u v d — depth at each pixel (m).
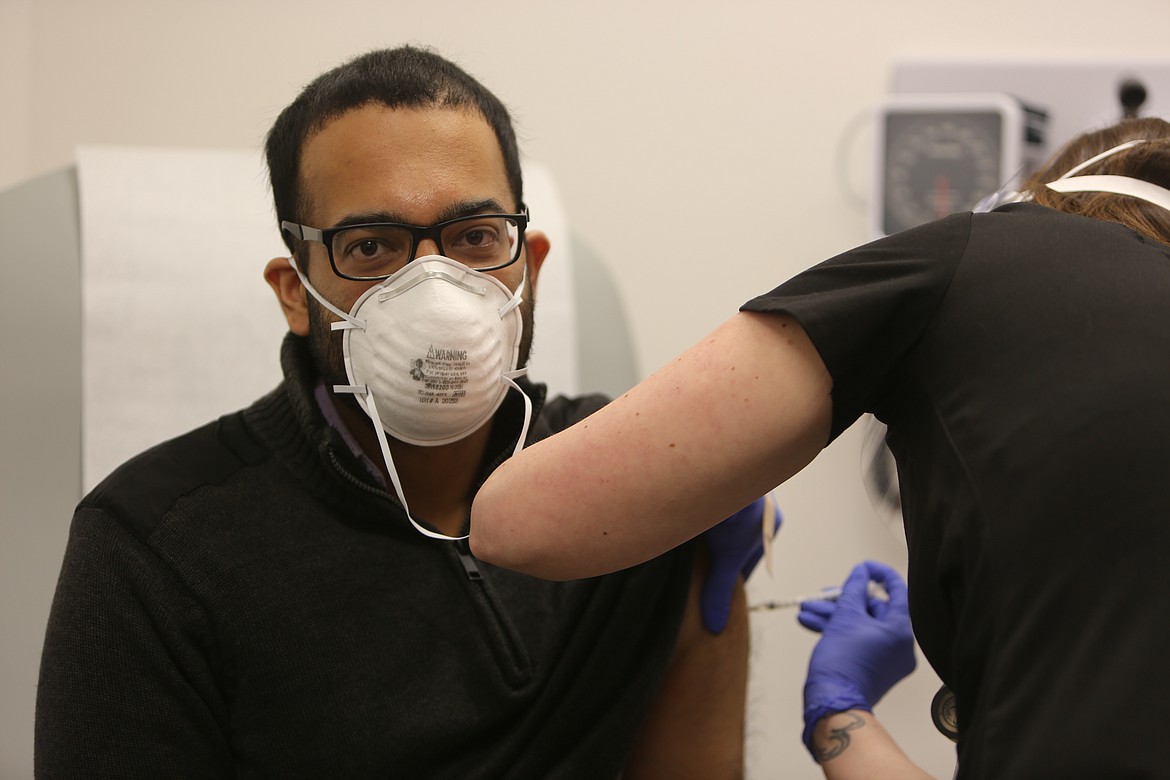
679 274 2.12
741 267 2.12
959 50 2.11
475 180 0.90
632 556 0.74
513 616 1.00
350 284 0.90
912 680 2.04
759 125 2.11
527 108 2.09
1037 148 2.07
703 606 1.10
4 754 1.11
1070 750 0.58
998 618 0.65
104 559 0.88
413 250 0.89
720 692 1.12
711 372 0.70
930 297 0.70
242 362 1.35
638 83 2.10
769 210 2.12
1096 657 0.60
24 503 1.22
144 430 1.29
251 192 1.44
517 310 0.94
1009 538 0.64
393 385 0.88
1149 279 0.68
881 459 1.17
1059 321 0.67
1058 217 0.73
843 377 0.70
